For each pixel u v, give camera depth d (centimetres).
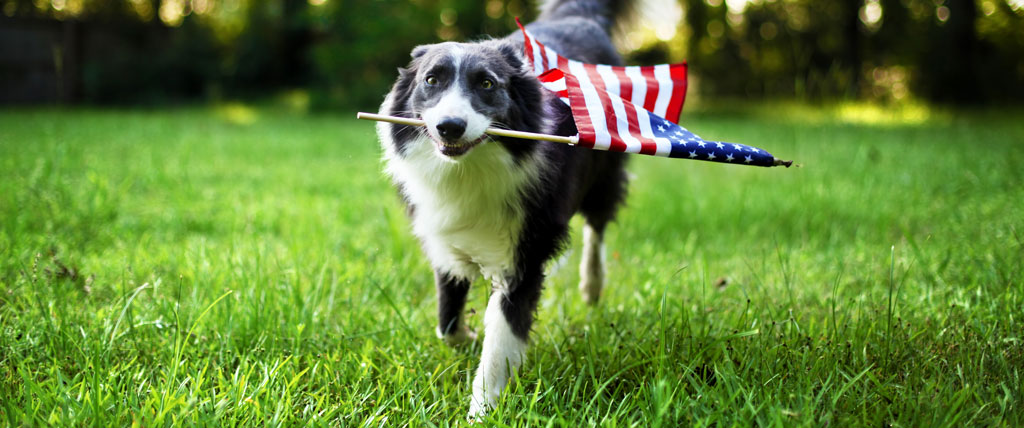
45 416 224
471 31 1444
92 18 1664
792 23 1844
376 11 1420
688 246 440
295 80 1723
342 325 313
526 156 275
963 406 226
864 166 664
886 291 348
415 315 330
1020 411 227
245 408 231
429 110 257
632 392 247
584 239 390
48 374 255
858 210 511
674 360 264
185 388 241
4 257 355
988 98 1518
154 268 370
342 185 615
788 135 941
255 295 310
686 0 1642
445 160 268
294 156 782
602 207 382
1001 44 1586
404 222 472
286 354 284
